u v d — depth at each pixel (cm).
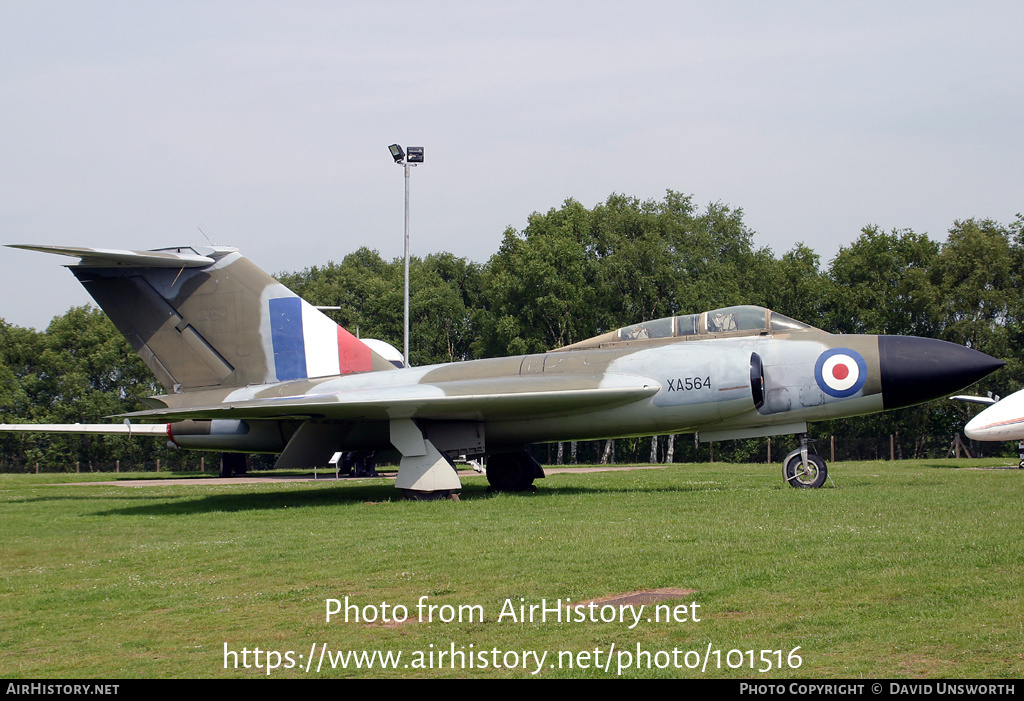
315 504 1619
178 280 1938
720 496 1429
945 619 621
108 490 2253
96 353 7244
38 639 702
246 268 1938
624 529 1053
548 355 1738
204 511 1560
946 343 1573
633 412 1631
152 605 792
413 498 1638
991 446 4797
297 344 1919
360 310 7775
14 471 7094
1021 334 4806
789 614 655
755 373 1570
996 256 4894
